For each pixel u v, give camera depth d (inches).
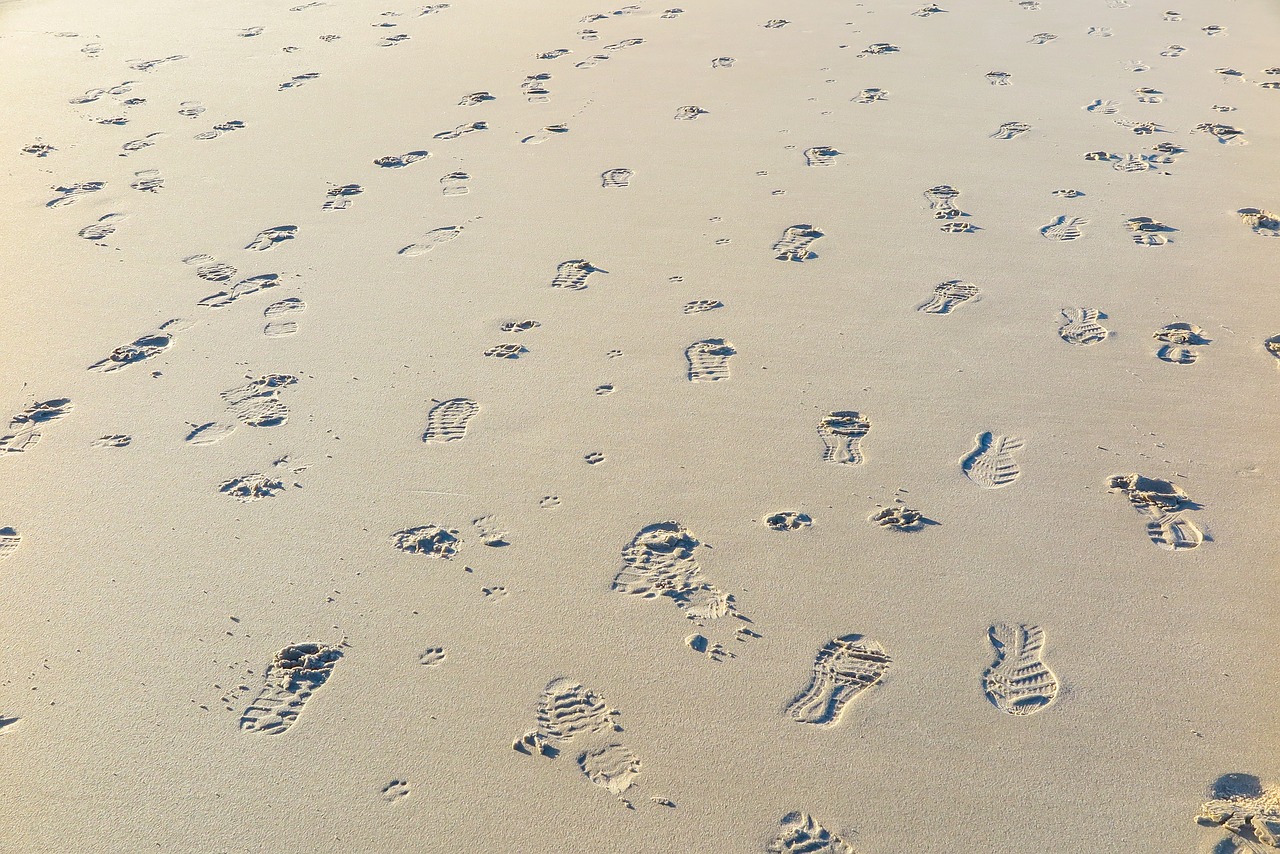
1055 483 94.5
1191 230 136.9
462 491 96.8
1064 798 66.6
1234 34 213.6
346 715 74.8
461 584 86.3
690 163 163.9
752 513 93.0
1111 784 67.4
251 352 119.0
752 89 195.2
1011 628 79.7
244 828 66.9
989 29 225.1
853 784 68.4
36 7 269.1
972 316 120.9
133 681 78.2
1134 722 71.7
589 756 71.1
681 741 71.9
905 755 70.2
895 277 129.7
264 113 191.3
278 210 152.4
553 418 106.8
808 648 79.0
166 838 66.6
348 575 87.4
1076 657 76.9
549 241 141.6
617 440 103.3
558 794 68.5
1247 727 70.8
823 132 173.6
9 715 75.7
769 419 105.4
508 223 146.8
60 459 102.8
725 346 117.6
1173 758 69.0
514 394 110.7
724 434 103.6
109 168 169.5
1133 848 63.2
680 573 86.7
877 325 120.2
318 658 79.6
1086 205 145.2
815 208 147.9
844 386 109.8
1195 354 111.7
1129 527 89.0
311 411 108.7
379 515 94.2
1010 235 138.5
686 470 98.7
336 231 146.2
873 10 242.7
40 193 161.3
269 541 91.5
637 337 120.0
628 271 133.5
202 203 155.8
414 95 197.8
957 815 65.9
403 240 143.3
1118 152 161.0
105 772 71.2
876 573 85.7
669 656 78.8
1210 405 103.7
